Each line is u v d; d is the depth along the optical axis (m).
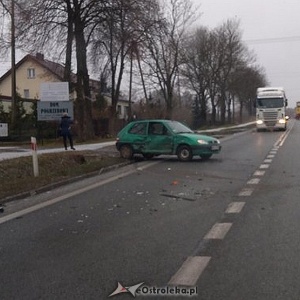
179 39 50.72
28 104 45.00
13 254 6.52
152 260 6.07
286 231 7.31
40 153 18.44
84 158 18.00
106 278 5.45
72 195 11.16
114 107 41.09
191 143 18.17
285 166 15.66
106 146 25.23
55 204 10.06
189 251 6.42
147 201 10.15
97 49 34.38
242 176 13.67
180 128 19.25
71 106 25.34
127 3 29.41
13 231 7.82
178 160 18.70
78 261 6.11
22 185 11.93
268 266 5.71
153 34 33.88
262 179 12.88
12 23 29.00
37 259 6.25
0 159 15.82
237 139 33.94
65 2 30.08
